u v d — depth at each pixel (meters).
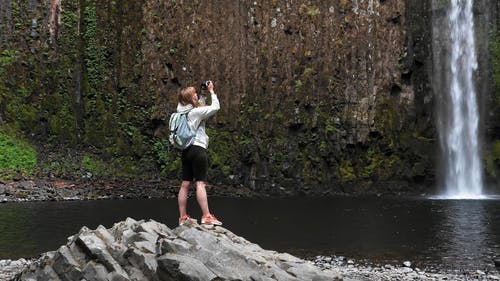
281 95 29.70
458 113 29.92
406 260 11.52
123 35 29.67
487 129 29.61
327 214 18.81
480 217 17.94
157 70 29.77
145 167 28.97
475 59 30.05
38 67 29.05
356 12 30.06
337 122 29.39
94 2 29.64
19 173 25.44
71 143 28.66
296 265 7.80
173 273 7.12
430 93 29.75
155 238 8.12
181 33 30.02
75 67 29.36
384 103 29.53
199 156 8.02
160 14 29.95
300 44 30.00
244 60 30.02
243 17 30.22
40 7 29.45
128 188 25.23
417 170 28.77
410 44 29.77
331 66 29.86
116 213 18.17
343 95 29.67
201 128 8.12
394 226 15.97
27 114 28.41
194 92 8.15
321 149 29.03
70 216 17.31
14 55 28.91
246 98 29.78
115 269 7.57
